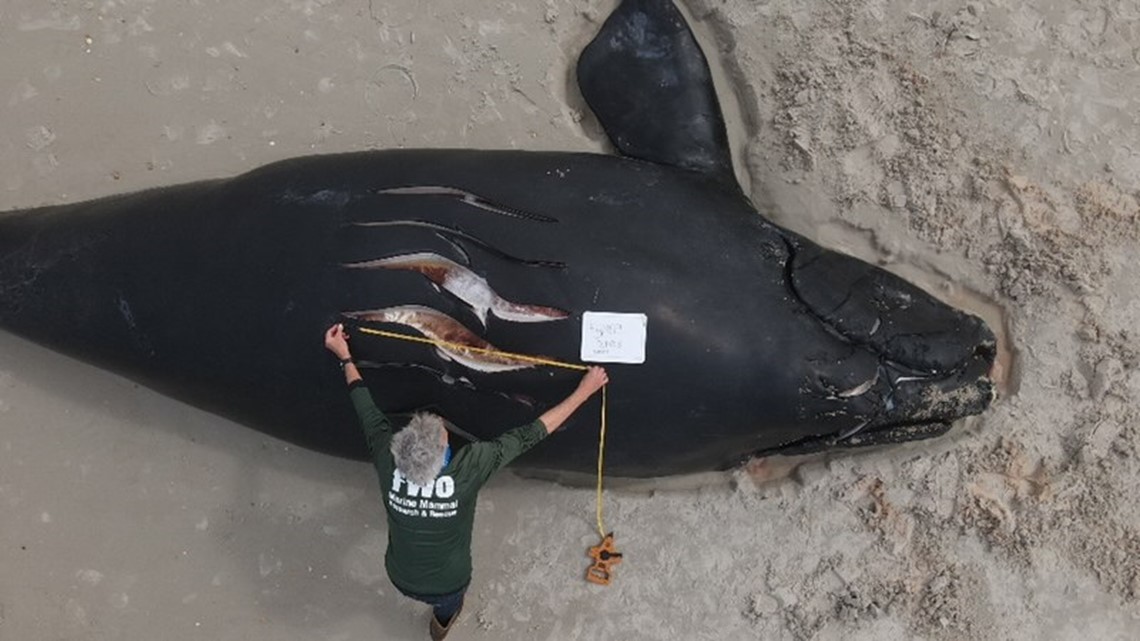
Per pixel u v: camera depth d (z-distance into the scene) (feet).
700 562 18.69
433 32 19.17
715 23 19.15
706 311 15.40
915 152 18.76
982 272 18.78
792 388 15.55
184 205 16.35
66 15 18.92
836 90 18.75
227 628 18.58
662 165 16.90
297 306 15.30
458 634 18.62
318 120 19.01
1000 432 18.51
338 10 19.15
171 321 15.92
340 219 15.53
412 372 15.38
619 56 18.06
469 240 15.29
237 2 19.07
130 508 18.66
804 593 18.45
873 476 18.60
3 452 18.58
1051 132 18.93
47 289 16.47
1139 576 18.16
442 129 19.03
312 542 18.75
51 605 18.45
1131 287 18.62
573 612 18.66
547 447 16.26
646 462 16.57
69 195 18.72
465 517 15.11
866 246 18.95
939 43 18.98
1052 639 18.20
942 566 18.33
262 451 18.81
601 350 15.12
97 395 18.70
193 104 18.93
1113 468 18.28
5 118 18.74
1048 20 19.15
